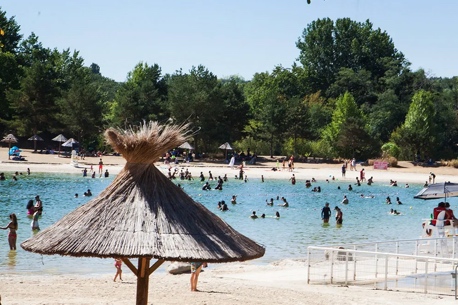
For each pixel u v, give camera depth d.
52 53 142.25
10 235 34.06
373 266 25.27
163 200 11.90
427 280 23.75
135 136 12.17
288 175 99.94
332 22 187.25
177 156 117.31
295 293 22.39
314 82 183.12
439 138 138.88
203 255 11.26
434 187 32.59
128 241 11.18
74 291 21.95
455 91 158.50
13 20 135.12
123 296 21.22
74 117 111.69
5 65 120.62
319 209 63.22
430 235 29.45
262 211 60.06
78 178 84.25
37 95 112.38
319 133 137.62
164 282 24.16
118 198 11.80
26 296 20.73
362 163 119.81
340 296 22.16
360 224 52.78
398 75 163.25
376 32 184.12
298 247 39.66
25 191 68.44
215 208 60.94
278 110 127.00
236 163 114.44
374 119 149.25
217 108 116.38
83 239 11.23
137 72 145.12
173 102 116.00
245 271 28.91
